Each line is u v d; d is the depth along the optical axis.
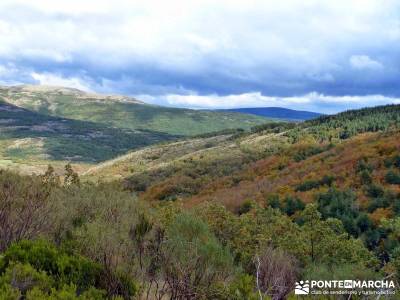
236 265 7.77
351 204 31.61
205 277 5.10
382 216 27.89
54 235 6.88
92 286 4.45
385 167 40.12
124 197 13.39
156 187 62.69
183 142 166.00
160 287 5.09
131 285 4.71
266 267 6.29
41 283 4.32
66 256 4.92
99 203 11.09
